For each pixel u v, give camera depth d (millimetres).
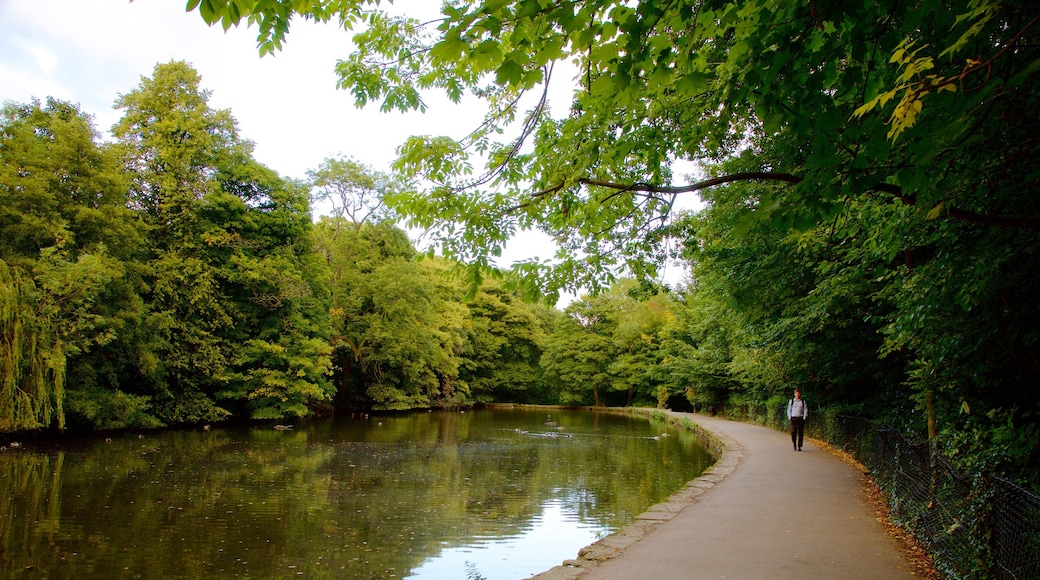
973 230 4605
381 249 36750
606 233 7066
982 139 3318
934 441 6465
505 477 13758
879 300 8617
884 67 3697
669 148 5586
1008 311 4742
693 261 13133
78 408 18328
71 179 19328
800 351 12453
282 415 27109
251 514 9766
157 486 11688
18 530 8531
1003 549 4254
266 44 3551
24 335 15680
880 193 5570
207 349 24516
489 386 53906
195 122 24547
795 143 4758
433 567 7395
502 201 6184
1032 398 5340
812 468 12086
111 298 19922
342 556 7766
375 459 16188
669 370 38094
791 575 5172
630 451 19031
